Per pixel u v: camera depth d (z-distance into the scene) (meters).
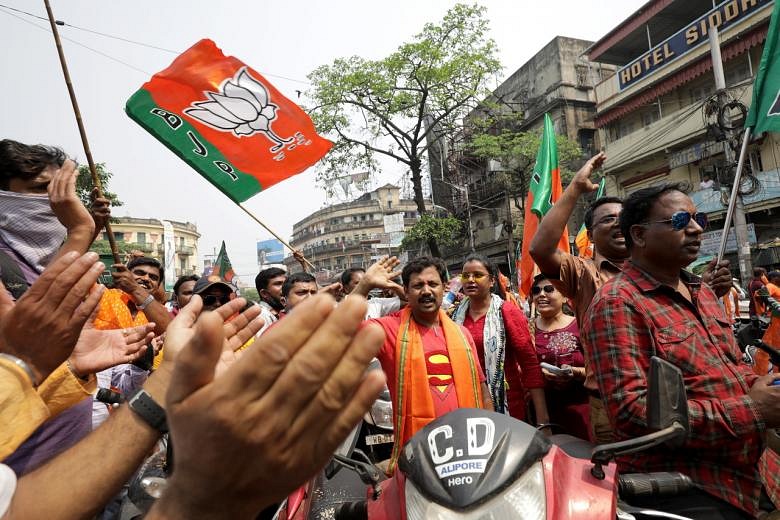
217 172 3.65
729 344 2.10
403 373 2.72
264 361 0.53
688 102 17.88
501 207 27.80
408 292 2.92
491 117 21.75
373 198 64.25
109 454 0.94
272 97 3.88
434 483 1.55
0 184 2.04
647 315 1.98
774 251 15.33
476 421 1.70
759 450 1.83
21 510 0.85
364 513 1.85
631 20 19.30
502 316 3.63
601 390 1.99
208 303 3.58
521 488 1.52
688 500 1.82
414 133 18.52
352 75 17.22
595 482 1.63
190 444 0.54
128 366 3.62
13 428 0.97
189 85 3.66
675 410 1.47
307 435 0.54
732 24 15.48
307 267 4.65
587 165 2.85
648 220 2.13
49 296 1.05
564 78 24.22
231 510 0.56
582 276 2.90
